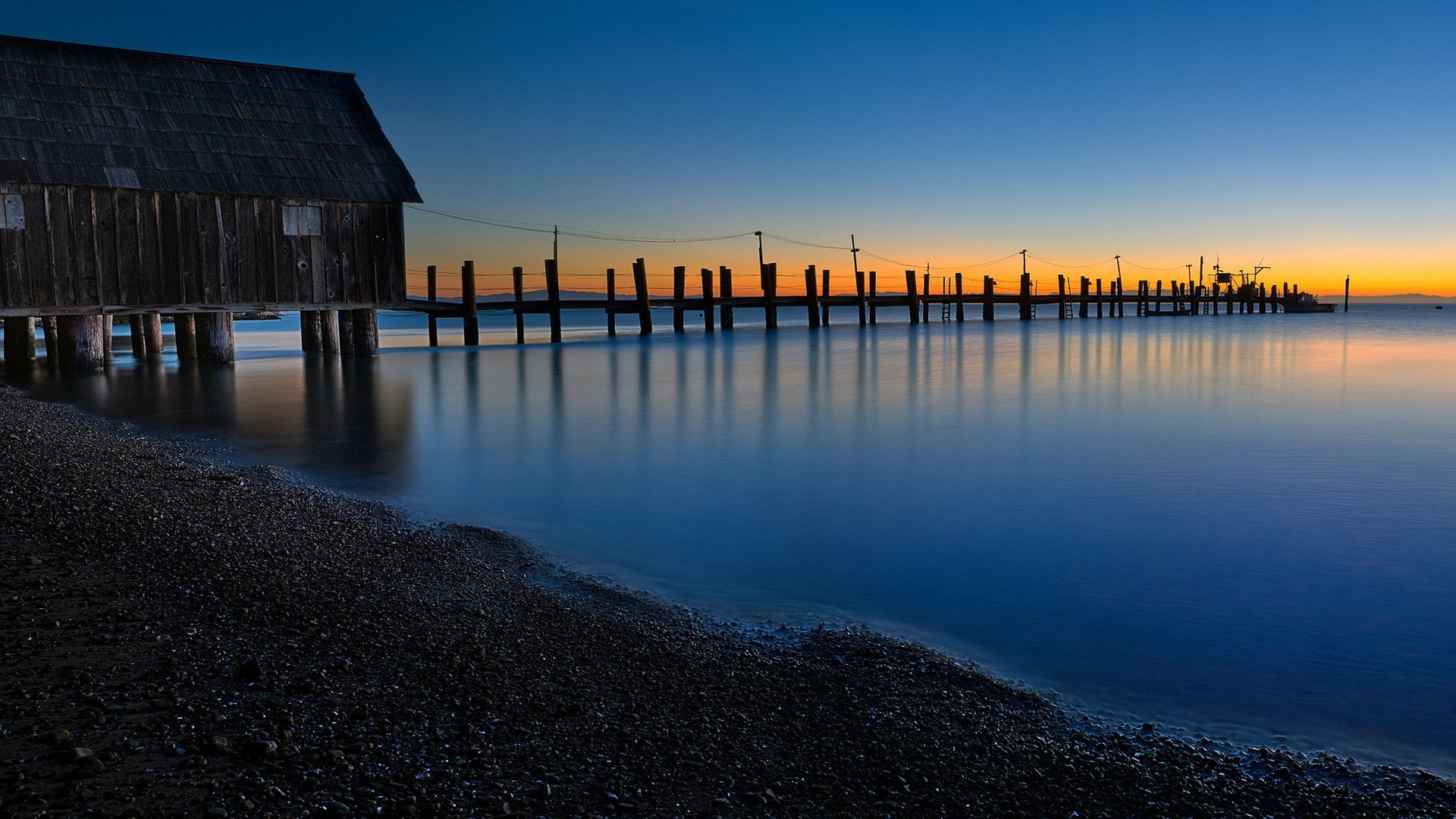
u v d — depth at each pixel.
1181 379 21.53
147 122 20.11
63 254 18.36
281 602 5.03
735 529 7.61
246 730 3.46
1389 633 5.23
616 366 25.38
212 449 10.83
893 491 9.27
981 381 21.12
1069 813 3.26
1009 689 4.34
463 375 22.19
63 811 2.81
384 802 3.02
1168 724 4.02
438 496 8.78
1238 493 9.22
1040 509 8.50
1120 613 5.56
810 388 19.66
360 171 22.30
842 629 5.13
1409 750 3.80
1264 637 5.15
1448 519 8.08
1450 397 17.97
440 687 4.04
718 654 4.69
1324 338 41.22
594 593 5.70
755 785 3.35
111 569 5.46
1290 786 3.48
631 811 3.10
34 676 3.84
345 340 25.17
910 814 3.20
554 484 9.50
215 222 20.06
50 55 19.98
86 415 13.41
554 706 3.93
